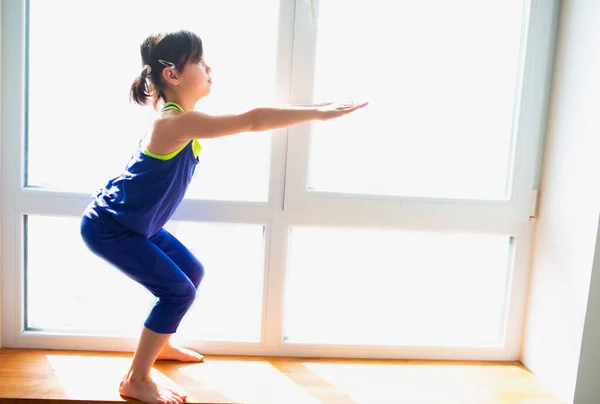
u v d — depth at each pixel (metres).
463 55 1.39
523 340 1.48
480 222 1.43
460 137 1.43
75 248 1.40
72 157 1.36
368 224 1.40
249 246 1.44
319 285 1.49
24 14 1.27
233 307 1.46
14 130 1.30
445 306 1.54
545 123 1.40
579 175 1.26
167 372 1.30
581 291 1.24
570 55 1.30
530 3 1.33
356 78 1.37
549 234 1.37
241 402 1.18
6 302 1.36
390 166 1.42
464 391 1.30
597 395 1.26
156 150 1.11
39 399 1.13
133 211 1.13
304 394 1.23
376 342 1.47
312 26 1.30
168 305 1.16
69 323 1.43
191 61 1.13
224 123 1.07
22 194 1.32
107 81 1.33
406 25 1.36
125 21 1.30
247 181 1.39
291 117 1.08
